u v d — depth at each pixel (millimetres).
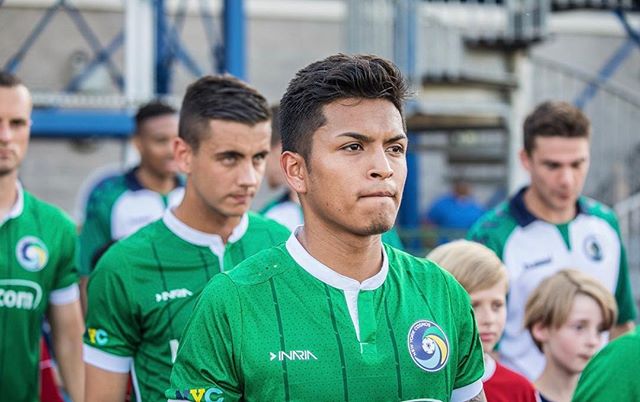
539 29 8805
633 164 12227
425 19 9195
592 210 4918
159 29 9562
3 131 4027
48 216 4266
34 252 4152
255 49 12164
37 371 4219
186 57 10508
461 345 2336
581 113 4586
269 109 3463
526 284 4691
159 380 3295
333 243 2184
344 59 2191
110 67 10508
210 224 3432
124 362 3344
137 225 6234
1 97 4020
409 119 8812
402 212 11453
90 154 11461
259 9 12172
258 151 3387
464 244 3781
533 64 11078
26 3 10055
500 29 9508
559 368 4023
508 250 4723
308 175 2154
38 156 11320
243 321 2166
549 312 3988
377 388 2143
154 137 6141
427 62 9094
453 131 9680
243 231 3553
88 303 3389
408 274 2311
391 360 2168
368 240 2188
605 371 2623
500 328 3652
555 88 12570
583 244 4805
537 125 4586
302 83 2182
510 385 3553
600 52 13359
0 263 4078
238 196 3365
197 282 3379
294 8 12305
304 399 2119
